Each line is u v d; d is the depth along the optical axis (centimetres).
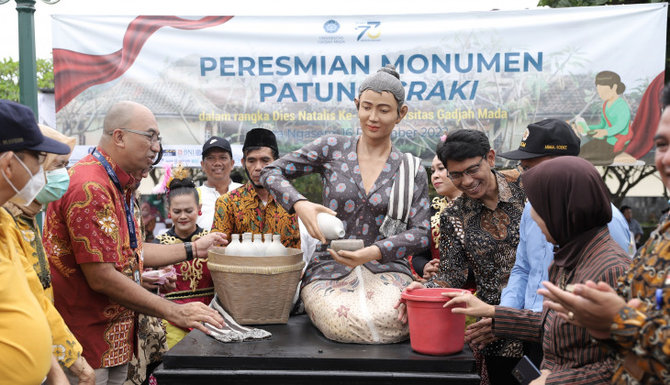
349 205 247
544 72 509
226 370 209
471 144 267
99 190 249
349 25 514
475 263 287
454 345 212
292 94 521
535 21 506
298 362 209
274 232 324
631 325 134
